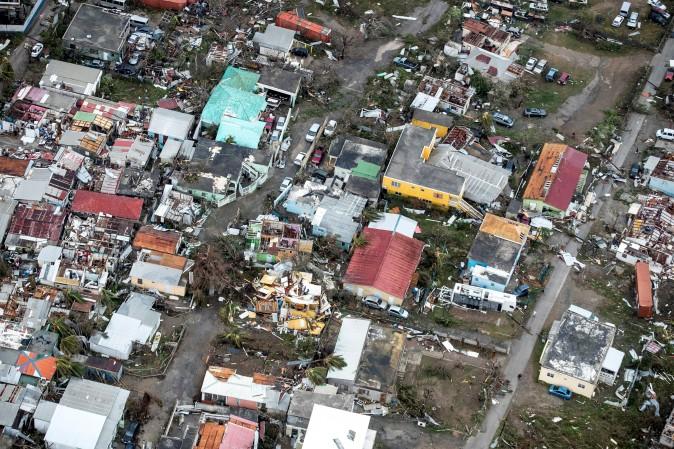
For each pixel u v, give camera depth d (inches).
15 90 4771.2
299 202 4434.1
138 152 4522.6
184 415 3666.3
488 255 4252.0
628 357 3991.1
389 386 3732.8
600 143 4904.0
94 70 4884.4
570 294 4222.4
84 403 3560.5
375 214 4375.0
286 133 4815.5
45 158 4446.4
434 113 4896.7
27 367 3688.5
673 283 4274.1
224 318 3998.5
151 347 3890.3
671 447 3654.0
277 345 3919.8
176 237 4220.0
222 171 4483.3
